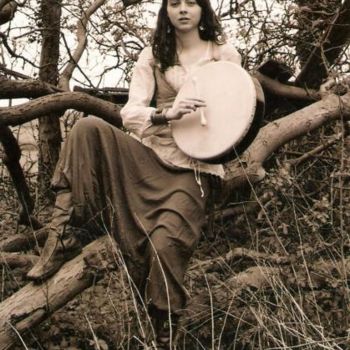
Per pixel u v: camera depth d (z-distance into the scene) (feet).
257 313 13.20
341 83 17.12
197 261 15.81
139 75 13.33
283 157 18.94
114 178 12.60
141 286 12.74
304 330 11.95
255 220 16.80
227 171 15.40
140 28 21.81
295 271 14.32
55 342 14.23
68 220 12.74
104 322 14.10
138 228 12.48
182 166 12.80
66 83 21.97
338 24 19.01
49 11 22.70
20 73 21.49
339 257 15.30
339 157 17.92
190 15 13.00
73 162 12.57
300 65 20.85
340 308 14.26
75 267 13.01
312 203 18.04
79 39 22.59
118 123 19.38
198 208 12.57
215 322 14.44
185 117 12.85
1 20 20.61
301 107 19.99
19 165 19.43
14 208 21.66
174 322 12.32
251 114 12.44
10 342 12.78
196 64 13.21
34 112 17.76
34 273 12.93
